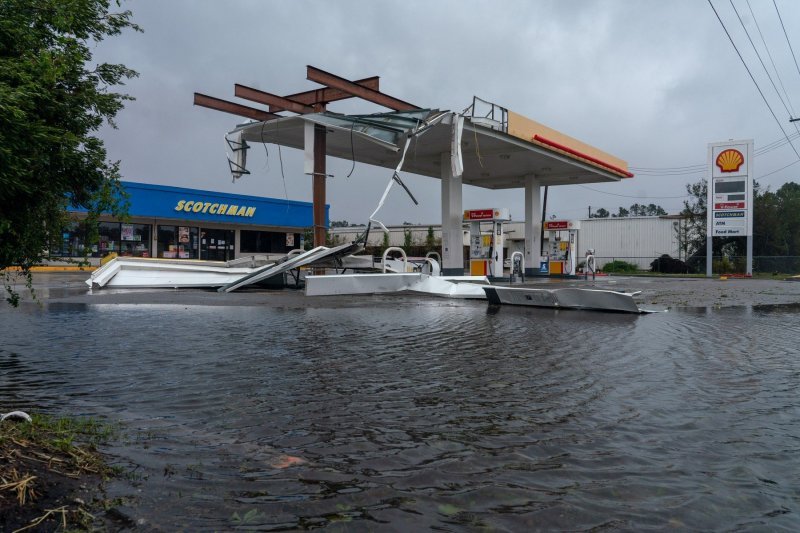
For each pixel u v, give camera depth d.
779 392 5.56
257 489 3.26
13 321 11.16
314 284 17.70
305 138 21.97
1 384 5.82
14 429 3.79
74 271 34.72
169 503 3.04
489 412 4.85
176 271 21.86
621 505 3.07
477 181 38.12
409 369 6.64
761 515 2.96
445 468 3.59
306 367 6.72
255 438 4.16
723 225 40.88
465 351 7.90
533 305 15.07
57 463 3.39
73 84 5.21
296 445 4.01
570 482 3.37
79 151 5.21
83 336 9.16
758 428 4.41
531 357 7.47
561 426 4.46
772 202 53.06
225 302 15.72
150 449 3.89
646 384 5.91
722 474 3.50
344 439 4.14
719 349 8.18
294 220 44.94
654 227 53.94
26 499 2.89
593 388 5.72
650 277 40.78
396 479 3.42
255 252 43.41
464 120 23.19
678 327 10.84
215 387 5.71
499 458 3.76
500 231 30.25
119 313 12.78
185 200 37.31
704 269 48.16
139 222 36.00
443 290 18.25
